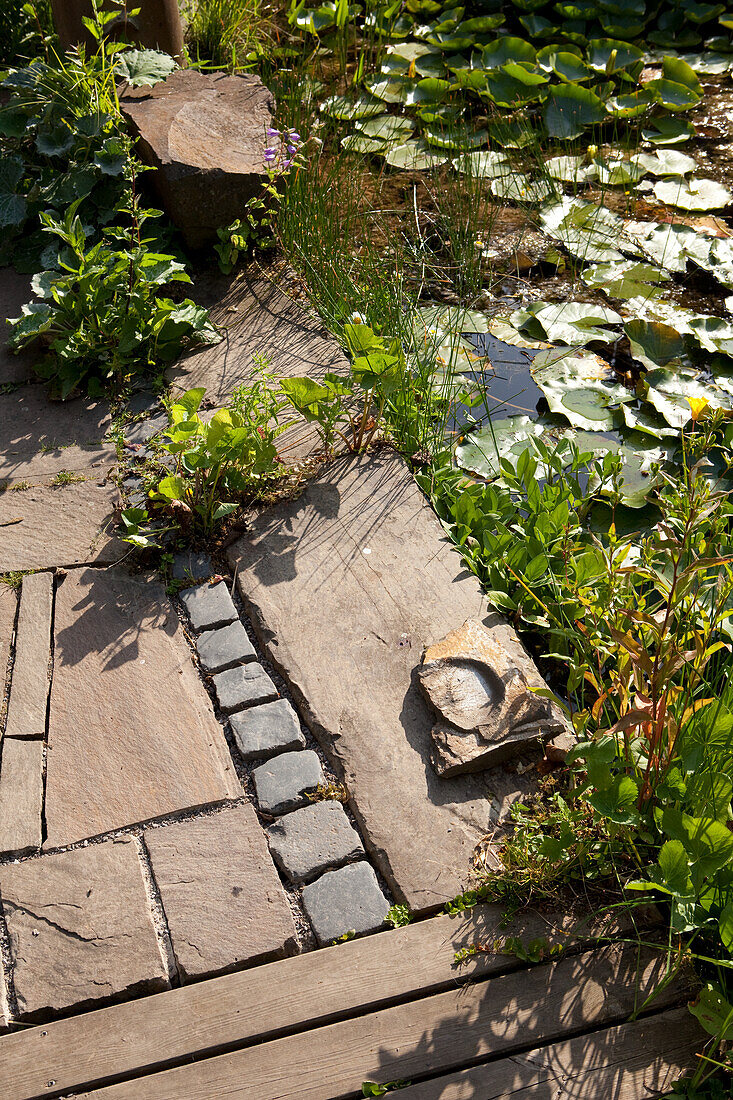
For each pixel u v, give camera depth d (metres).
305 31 5.32
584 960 1.80
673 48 5.20
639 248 3.94
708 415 2.59
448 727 2.14
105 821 2.06
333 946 1.83
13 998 1.80
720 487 2.80
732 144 4.54
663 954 1.81
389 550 2.62
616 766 1.91
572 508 2.75
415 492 2.80
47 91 3.79
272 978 1.79
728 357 3.36
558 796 2.02
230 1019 1.74
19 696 2.32
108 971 1.82
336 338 3.35
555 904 1.88
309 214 3.81
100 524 2.74
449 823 2.01
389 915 1.88
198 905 1.91
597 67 4.87
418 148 4.53
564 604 2.47
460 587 2.51
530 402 3.31
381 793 2.07
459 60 5.10
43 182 3.72
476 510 2.72
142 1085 1.66
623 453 3.00
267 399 2.88
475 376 3.40
